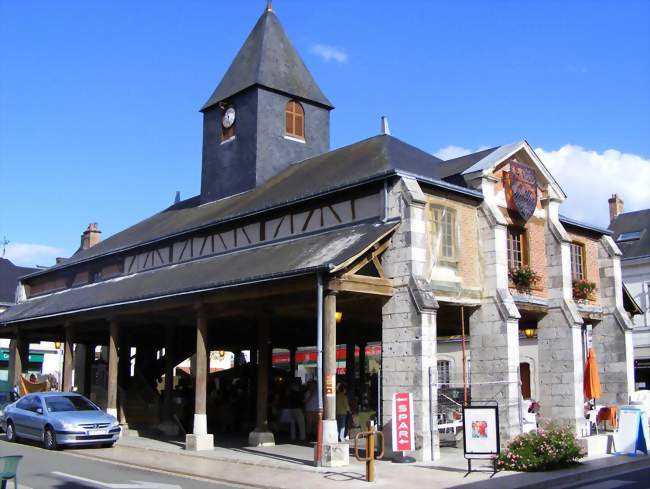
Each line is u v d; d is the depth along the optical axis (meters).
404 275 14.44
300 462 13.42
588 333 22.25
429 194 15.66
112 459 14.12
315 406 17.38
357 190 15.91
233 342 25.78
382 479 11.47
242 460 13.79
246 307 16.75
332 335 13.22
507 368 15.49
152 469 12.89
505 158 17.23
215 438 18.47
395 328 14.45
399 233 14.70
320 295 13.14
